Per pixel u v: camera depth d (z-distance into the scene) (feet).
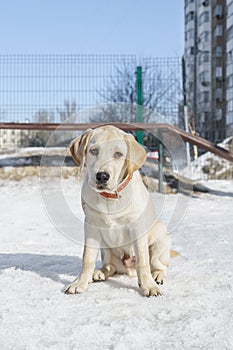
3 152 43.01
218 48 135.44
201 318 8.66
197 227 20.53
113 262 12.01
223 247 16.02
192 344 7.55
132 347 7.43
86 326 8.23
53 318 8.80
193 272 12.43
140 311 9.23
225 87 105.60
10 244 17.54
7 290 10.59
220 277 11.80
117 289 10.86
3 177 38.73
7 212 26.81
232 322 8.52
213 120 60.44
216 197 34.04
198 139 32.78
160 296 10.21
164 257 11.82
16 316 8.89
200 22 148.56
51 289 10.80
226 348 7.39
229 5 128.06
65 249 16.35
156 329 8.20
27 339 7.77
